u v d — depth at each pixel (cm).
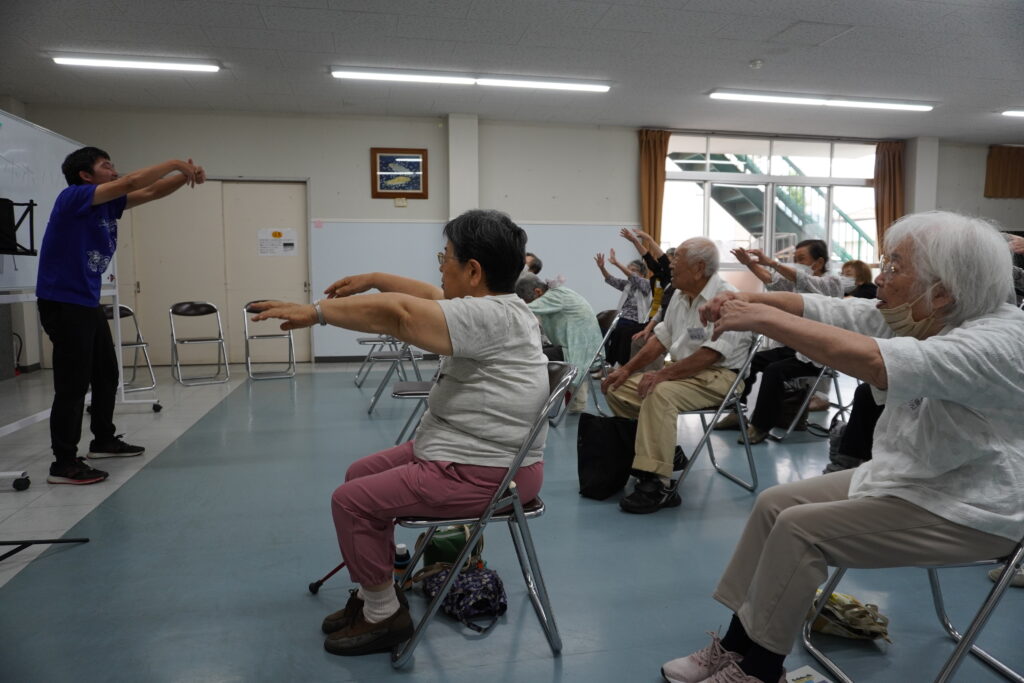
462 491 151
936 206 869
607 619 183
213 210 716
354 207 738
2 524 250
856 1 443
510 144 764
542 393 158
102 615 183
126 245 702
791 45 527
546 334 473
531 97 667
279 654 164
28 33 489
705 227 834
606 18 474
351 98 666
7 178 326
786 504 142
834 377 429
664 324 298
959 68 581
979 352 109
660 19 475
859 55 549
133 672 156
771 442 384
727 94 653
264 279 731
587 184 785
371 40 514
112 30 486
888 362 107
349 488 152
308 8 454
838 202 868
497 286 153
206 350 725
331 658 163
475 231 149
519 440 155
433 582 190
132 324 709
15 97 647
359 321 132
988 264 115
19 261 335
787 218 861
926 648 169
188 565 215
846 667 161
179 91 634
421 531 247
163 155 701
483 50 537
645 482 271
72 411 299
